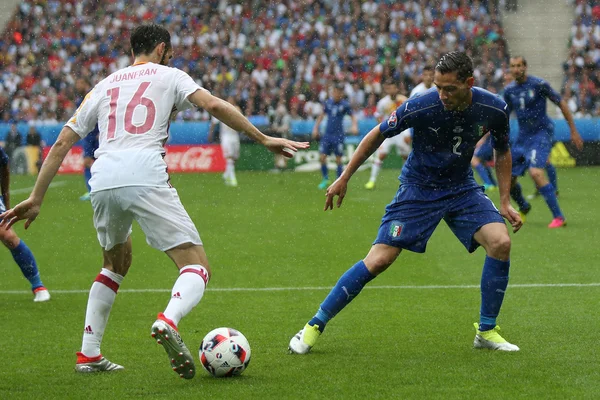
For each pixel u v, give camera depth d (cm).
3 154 2173
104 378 1557
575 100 8550
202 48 9262
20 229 4100
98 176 1505
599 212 4447
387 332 1953
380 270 1747
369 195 5406
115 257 1620
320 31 9325
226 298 2439
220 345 1539
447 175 1728
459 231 1748
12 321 2141
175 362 1403
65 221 4384
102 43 9581
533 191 5625
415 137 1720
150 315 2205
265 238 3712
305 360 1684
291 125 7669
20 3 9781
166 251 1521
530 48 9531
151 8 9844
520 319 2073
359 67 8888
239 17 9525
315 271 2916
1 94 8956
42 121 8138
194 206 4919
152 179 1488
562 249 3266
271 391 1445
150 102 1529
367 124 7688
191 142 7688
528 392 1417
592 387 1445
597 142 7469
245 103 8525
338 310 1750
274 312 2230
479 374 1544
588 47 9044
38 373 1600
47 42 9544
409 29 9231
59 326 2077
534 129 3784
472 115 1653
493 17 9531
